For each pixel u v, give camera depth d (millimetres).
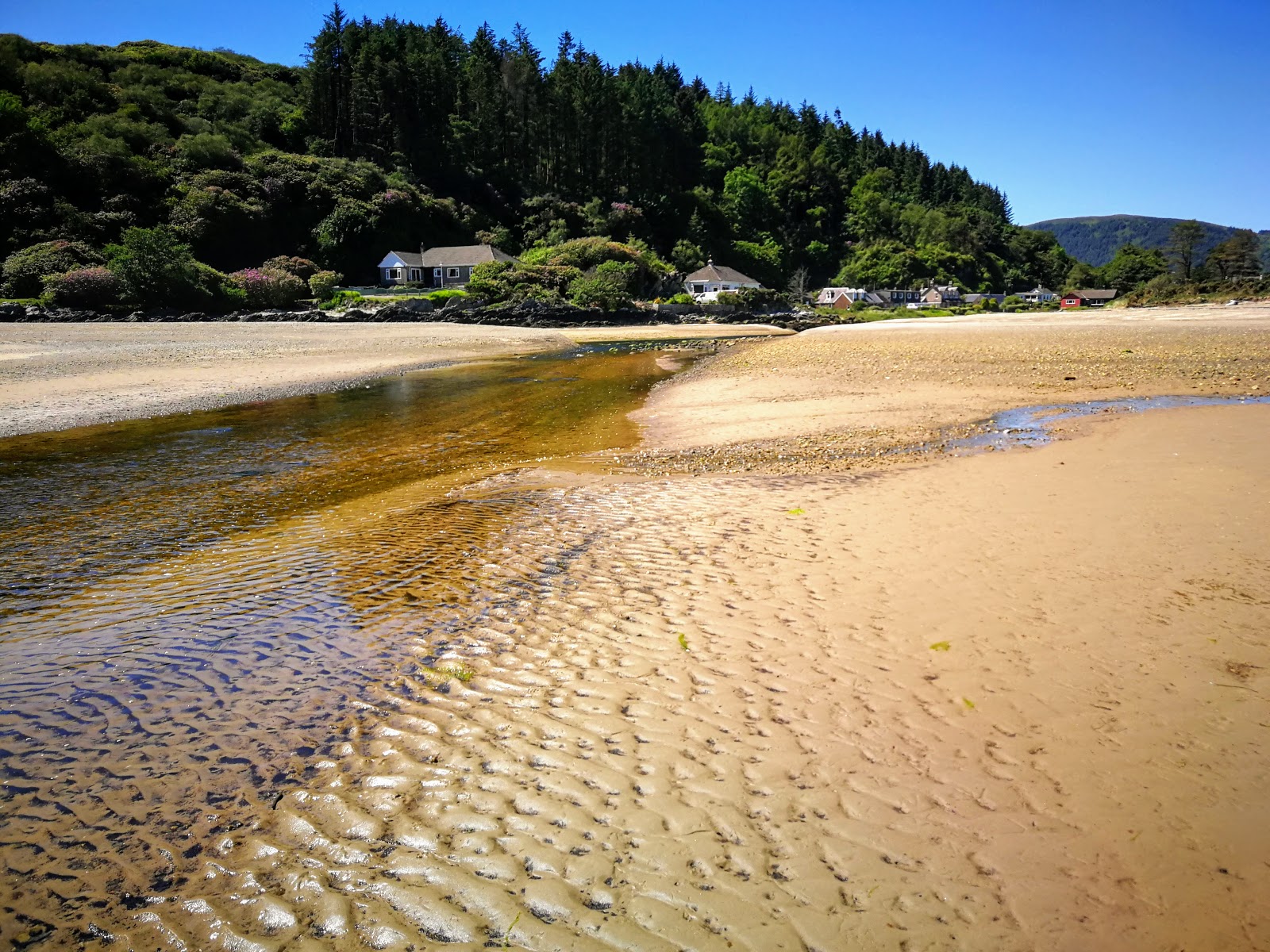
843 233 139125
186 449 12578
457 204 87000
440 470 10906
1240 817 2852
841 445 11094
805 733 3551
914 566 5641
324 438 13633
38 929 2545
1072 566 5457
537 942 2420
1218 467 8023
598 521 7496
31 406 16453
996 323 48625
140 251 49719
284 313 50906
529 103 101000
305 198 73438
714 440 12156
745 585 5480
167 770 3486
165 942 2482
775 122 159250
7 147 60500
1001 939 2367
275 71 99625
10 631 5250
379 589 5812
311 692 4195
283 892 2686
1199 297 72312
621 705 3895
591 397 18703
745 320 72875
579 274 72750
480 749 3547
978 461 9250
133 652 4820
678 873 2703
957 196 177750
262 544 7254
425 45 106438
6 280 50656
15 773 3496
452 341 39094
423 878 2725
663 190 109312
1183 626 4426
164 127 74688
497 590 5672
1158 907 2467
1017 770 3201
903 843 2805
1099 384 15836
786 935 2416
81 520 8305
